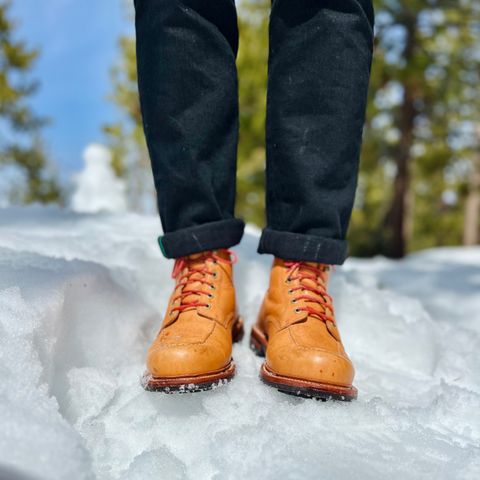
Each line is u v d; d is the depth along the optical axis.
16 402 0.59
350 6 0.81
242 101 7.38
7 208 1.83
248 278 1.33
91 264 1.04
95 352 0.88
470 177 9.42
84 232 1.58
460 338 1.15
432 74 7.23
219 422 0.72
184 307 0.87
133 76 8.95
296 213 0.86
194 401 0.77
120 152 9.55
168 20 0.80
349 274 1.54
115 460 0.66
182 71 0.81
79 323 0.88
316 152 0.83
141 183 9.76
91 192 5.81
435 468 0.64
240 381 0.82
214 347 0.80
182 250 0.87
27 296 0.79
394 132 8.23
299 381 0.75
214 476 0.62
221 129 0.85
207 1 0.81
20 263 0.96
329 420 0.73
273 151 0.87
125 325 0.96
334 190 0.85
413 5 6.53
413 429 0.73
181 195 0.85
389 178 9.70
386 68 6.87
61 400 0.76
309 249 0.85
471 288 2.31
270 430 0.69
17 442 0.52
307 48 0.81
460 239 14.49
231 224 0.89
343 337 1.13
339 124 0.83
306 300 0.87
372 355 1.10
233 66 0.86
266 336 0.95
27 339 0.71
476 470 0.63
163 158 0.84
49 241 1.34
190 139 0.82
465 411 0.81
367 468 0.63
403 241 7.82
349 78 0.82
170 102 0.81
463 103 7.74
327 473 0.61
